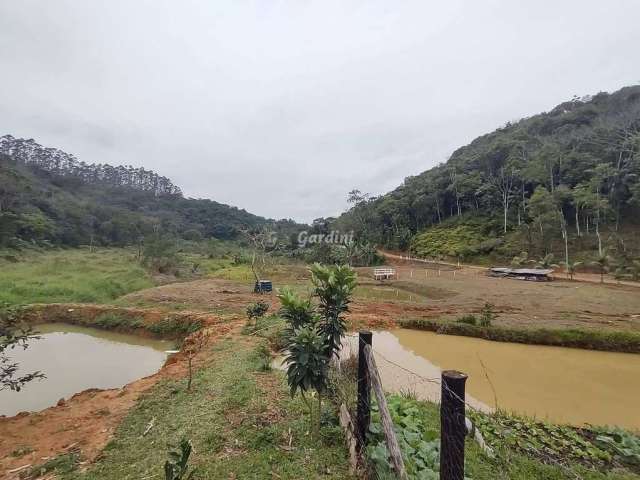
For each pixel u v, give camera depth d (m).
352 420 4.12
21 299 18.53
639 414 6.91
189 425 4.99
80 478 3.88
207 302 19.00
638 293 20.77
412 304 18.59
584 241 36.41
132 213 75.12
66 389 8.84
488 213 50.31
